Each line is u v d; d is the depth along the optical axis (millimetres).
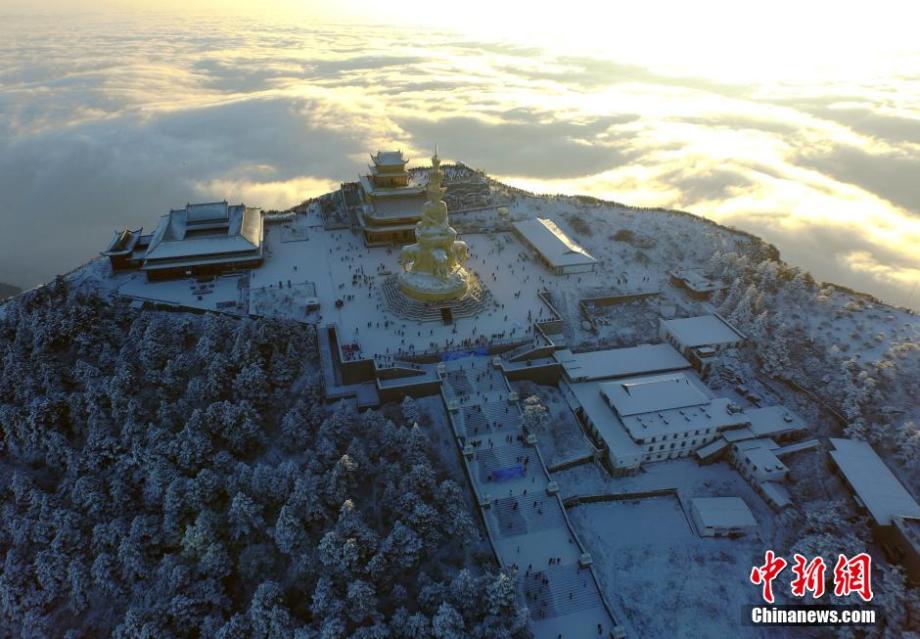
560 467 116250
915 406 123125
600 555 103812
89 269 163125
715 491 116188
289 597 88062
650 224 199875
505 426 118688
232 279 158750
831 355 136750
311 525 93875
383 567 85938
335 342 133125
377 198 182250
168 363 118812
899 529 100188
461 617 80125
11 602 92125
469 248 182375
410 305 143375
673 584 100750
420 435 107438
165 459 101688
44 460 109938
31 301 138750
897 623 89812
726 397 133750
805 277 167625
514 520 103812
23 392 115938
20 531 97688
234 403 115125
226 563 90812
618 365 137500
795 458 119125
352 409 118062
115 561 92312
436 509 97375
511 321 143750
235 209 180000
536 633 89312
